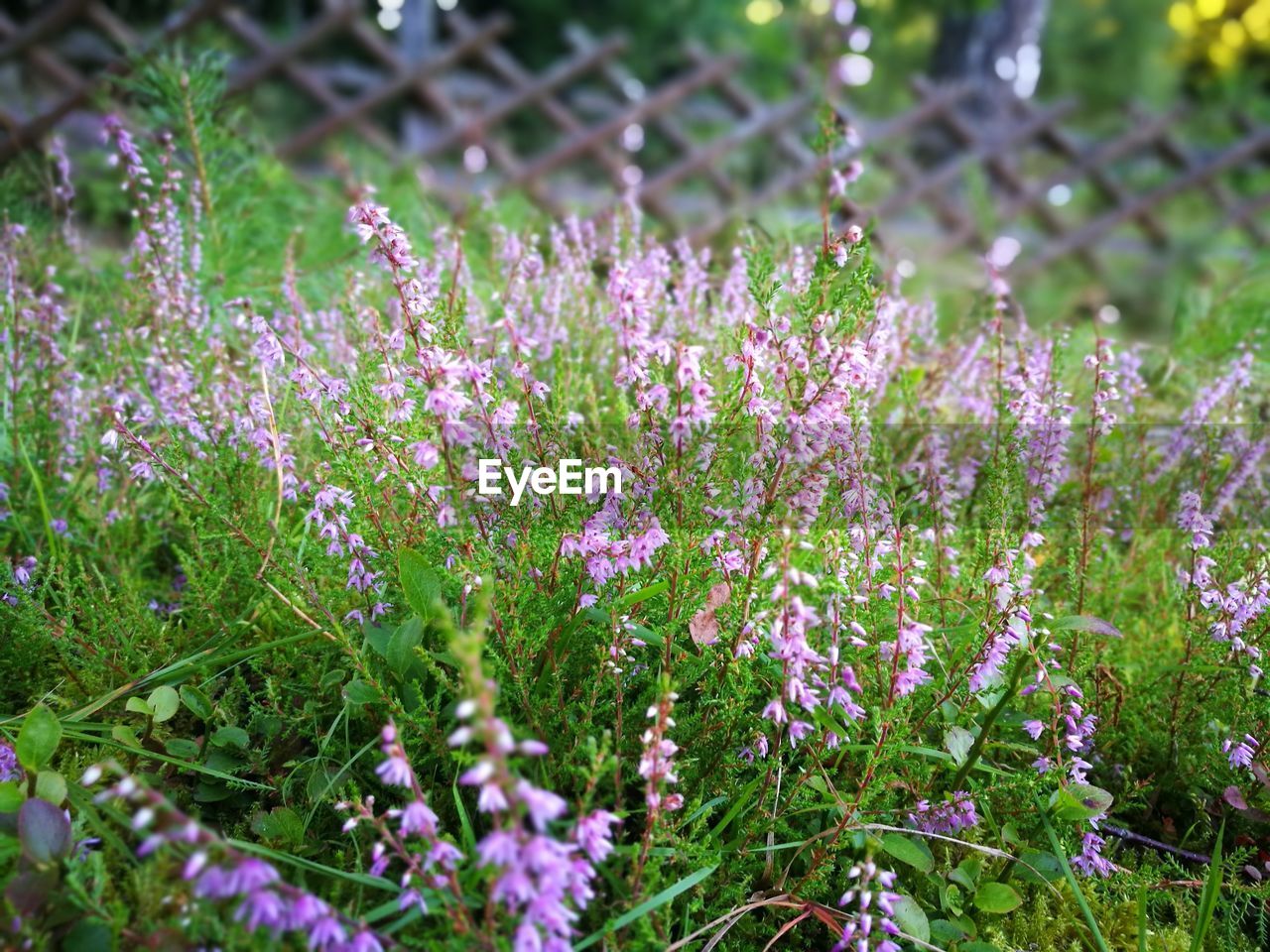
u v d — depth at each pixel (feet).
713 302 1.80
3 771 1.00
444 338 1.05
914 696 1.14
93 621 1.22
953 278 5.30
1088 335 2.16
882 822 1.08
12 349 1.54
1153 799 1.26
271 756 1.13
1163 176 6.84
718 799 1.02
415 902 0.82
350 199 2.59
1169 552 1.55
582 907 0.75
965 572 1.29
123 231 3.02
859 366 1.05
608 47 5.59
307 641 1.25
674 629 1.02
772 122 5.67
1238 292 2.32
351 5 5.00
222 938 0.76
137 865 0.90
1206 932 1.09
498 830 0.67
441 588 1.08
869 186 5.45
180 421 1.36
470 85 6.00
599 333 1.71
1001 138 6.17
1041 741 1.24
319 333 1.75
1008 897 1.02
